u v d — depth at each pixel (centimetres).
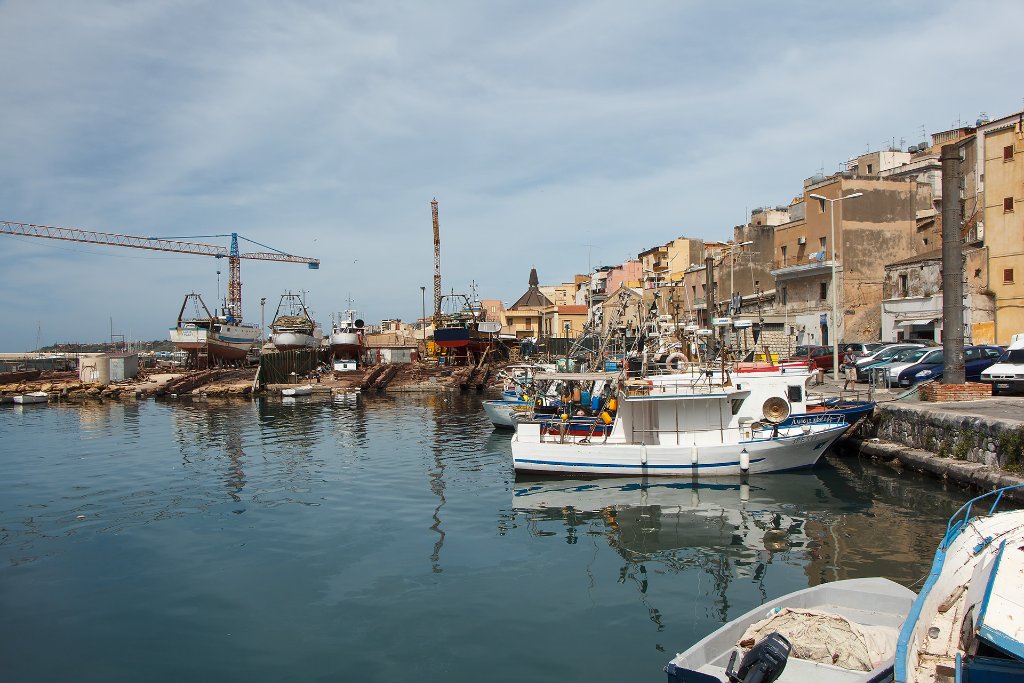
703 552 1577
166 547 1711
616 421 2422
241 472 2631
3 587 1459
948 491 1962
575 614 1259
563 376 2464
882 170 6278
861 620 1042
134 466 2777
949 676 753
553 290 12381
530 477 2419
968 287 3997
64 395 5978
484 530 1806
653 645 1127
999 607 714
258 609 1320
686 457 2286
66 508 2103
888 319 4575
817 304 5066
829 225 5022
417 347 9962
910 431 2294
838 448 2606
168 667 1103
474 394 6153
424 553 1631
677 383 2325
